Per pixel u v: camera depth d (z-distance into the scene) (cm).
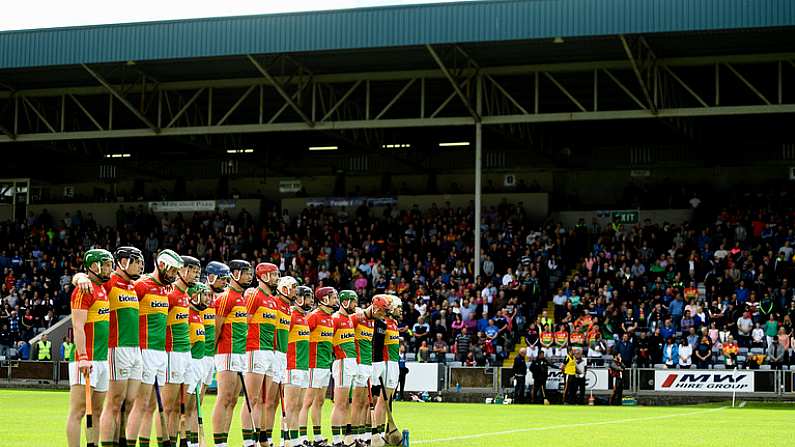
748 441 1870
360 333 1661
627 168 5178
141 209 5203
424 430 2058
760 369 3281
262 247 4866
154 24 3750
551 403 3378
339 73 4050
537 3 3425
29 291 4353
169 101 4362
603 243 4406
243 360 1459
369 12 3572
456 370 3484
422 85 3975
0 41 3897
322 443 1633
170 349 1353
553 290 4228
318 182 5572
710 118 4522
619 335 3622
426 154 5416
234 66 3969
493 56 3781
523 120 3850
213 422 1436
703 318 3528
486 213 4891
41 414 2388
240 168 5675
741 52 3662
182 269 1372
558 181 5266
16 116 4341
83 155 5356
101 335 1217
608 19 3356
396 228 4759
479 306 3856
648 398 3328
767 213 4344
